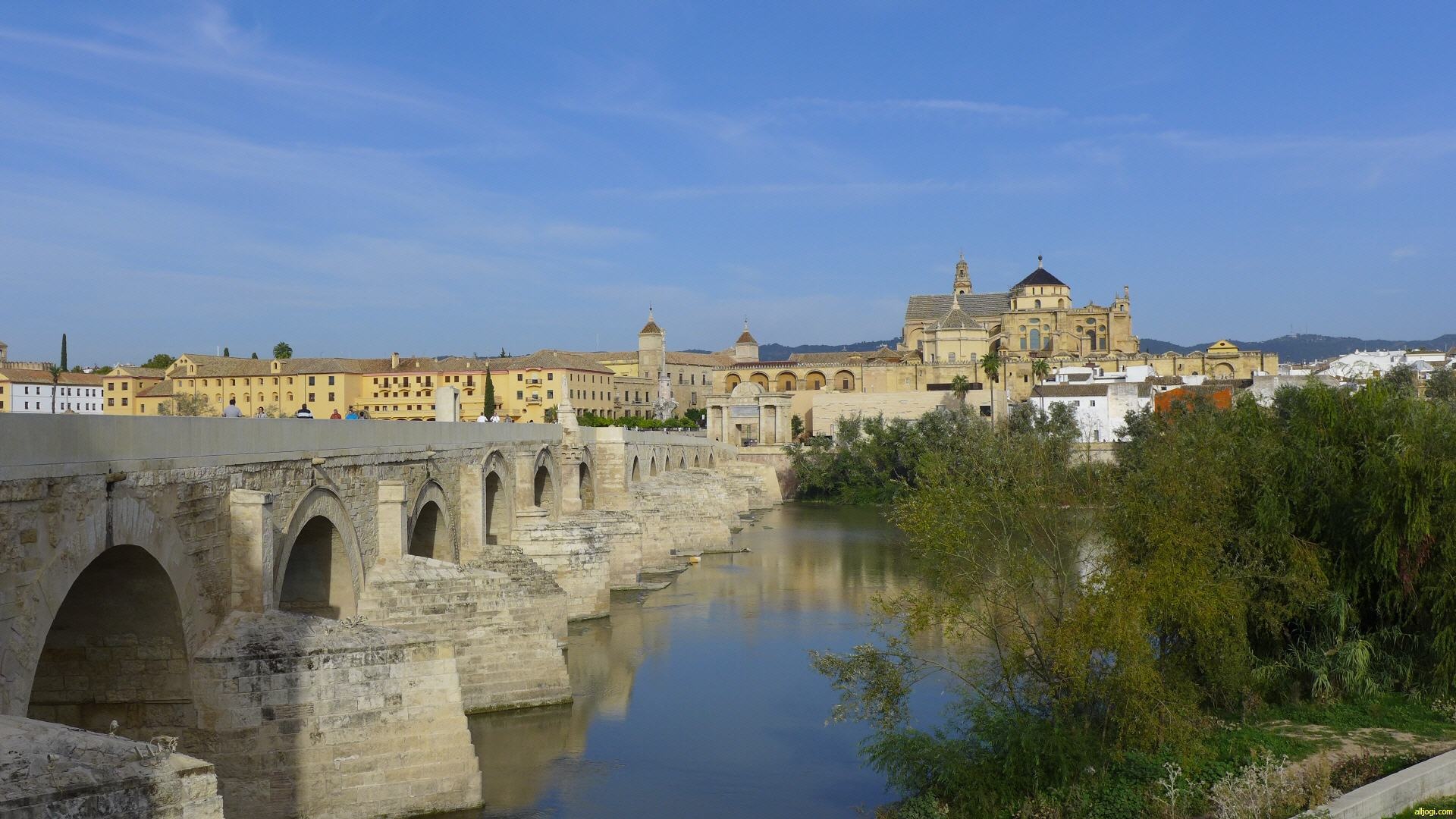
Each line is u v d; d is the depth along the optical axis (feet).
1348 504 129.59
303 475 108.47
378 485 130.93
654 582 258.16
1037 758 100.17
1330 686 125.90
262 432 99.35
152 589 83.10
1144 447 146.61
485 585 140.05
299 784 90.99
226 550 92.84
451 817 97.30
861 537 360.28
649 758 127.54
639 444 337.11
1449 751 104.32
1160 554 110.63
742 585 253.44
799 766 125.80
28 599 64.34
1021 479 119.03
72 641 86.22
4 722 54.19
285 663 90.68
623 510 266.98
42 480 65.77
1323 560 130.72
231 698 88.69
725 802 114.32
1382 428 131.23
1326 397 139.13
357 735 93.71
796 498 552.41
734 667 170.50
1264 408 152.56
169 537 82.23
